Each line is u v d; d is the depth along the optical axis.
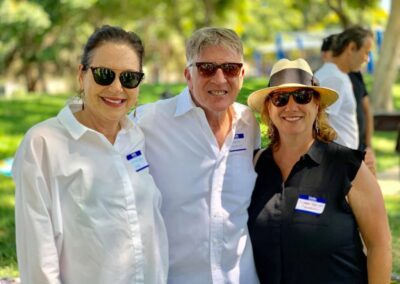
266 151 3.09
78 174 2.53
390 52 14.52
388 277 2.91
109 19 32.28
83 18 31.34
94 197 2.54
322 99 3.00
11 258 5.43
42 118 13.99
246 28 39.00
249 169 3.09
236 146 3.09
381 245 2.88
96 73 2.57
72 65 36.72
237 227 2.99
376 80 14.72
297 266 2.87
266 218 2.96
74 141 2.56
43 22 28.89
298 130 2.92
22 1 28.78
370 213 2.88
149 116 3.09
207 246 2.98
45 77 38.03
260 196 3.04
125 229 2.58
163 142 3.05
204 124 3.03
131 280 2.60
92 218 2.52
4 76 37.50
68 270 2.54
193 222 2.99
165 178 3.03
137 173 2.73
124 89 2.61
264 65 42.34
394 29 14.38
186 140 3.04
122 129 2.74
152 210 2.73
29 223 2.44
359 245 2.92
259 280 3.04
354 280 2.87
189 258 2.99
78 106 2.72
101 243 2.53
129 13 32.06
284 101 2.92
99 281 2.53
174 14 33.81
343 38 5.71
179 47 41.59
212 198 2.99
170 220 3.01
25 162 2.47
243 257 2.99
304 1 27.41
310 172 2.92
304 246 2.85
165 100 3.17
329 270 2.84
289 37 32.12
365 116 6.58
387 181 8.94
